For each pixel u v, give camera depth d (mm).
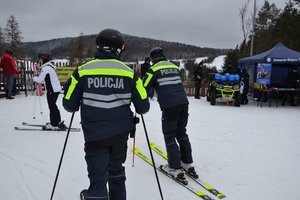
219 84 9562
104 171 1903
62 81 12398
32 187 2736
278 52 10078
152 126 5691
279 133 5430
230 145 4492
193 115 7363
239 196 2734
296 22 25734
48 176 2998
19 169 3158
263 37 21656
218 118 6980
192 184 2951
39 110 7094
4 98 9516
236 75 9602
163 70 3057
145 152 3977
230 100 9922
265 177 3213
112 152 1983
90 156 1916
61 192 2660
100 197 1859
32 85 11078
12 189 2682
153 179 3039
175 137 3262
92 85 1848
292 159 3871
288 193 2816
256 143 4652
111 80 1875
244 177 3199
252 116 7430
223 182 3053
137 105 2055
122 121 1923
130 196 2645
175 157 3020
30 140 4309
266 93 10695
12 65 9148
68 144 4145
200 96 13047
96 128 1852
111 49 1954
